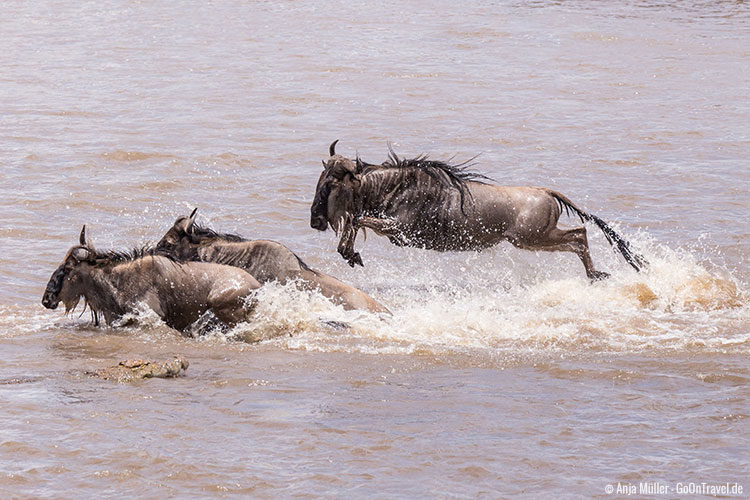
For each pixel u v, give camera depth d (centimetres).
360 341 4403
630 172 7756
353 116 9512
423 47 13212
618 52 13100
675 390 3750
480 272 5756
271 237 6147
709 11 16825
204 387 3731
